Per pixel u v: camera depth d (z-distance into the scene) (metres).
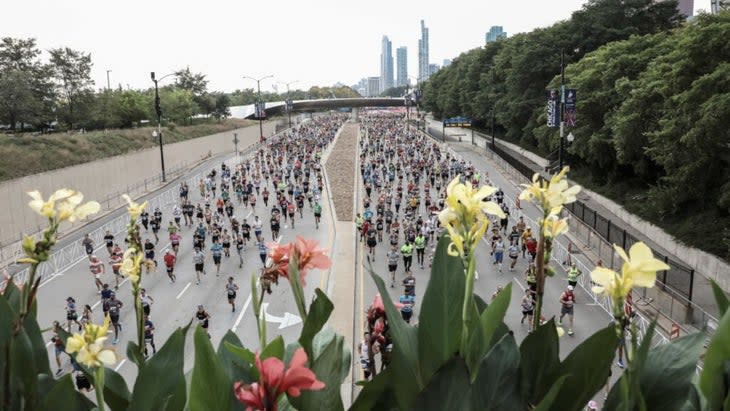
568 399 3.05
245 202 48.34
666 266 2.56
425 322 3.16
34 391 3.28
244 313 24.62
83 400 3.46
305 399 3.07
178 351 3.39
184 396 3.31
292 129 127.44
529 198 3.30
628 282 2.60
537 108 63.19
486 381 2.95
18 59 58.03
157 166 65.81
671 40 39.62
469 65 97.25
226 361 3.68
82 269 31.19
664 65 31.88
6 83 51.59
